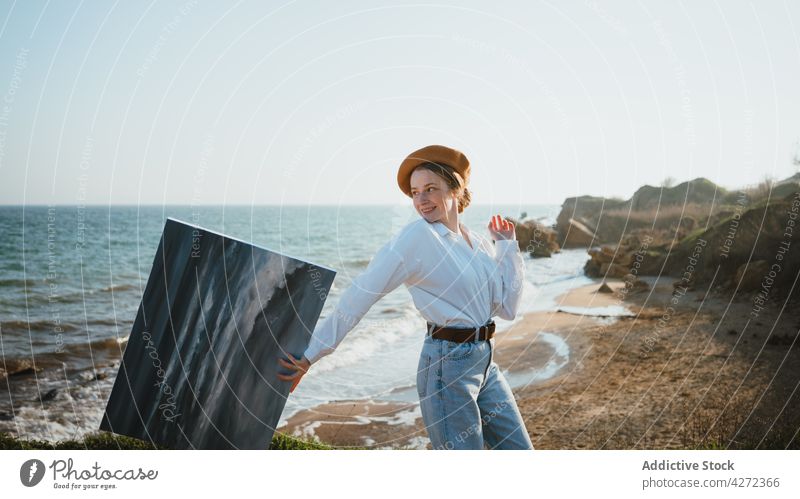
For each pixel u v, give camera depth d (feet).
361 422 17.71
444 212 8.61
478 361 8.24
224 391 8.34
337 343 7.96
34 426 19.60
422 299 8.17
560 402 18.25
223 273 8.34
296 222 124.88
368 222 124.57
